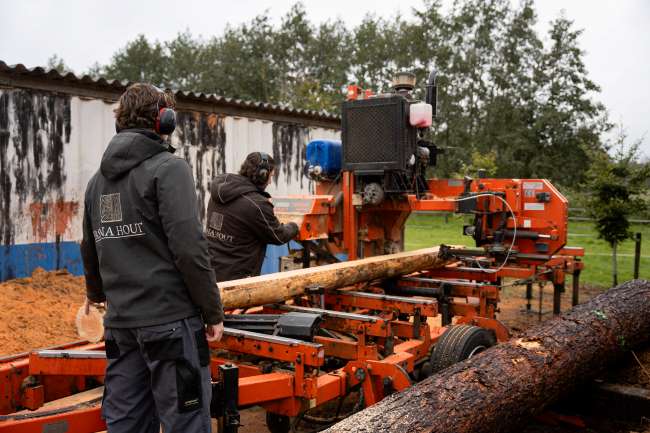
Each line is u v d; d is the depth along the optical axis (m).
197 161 9.05
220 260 4.80
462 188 6.14
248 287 4.08
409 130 5.56
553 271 6.96
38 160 7.27
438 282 5.60
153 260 2.38
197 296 2.38
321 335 4.37
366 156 5.64
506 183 5.98
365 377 3.66
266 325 3.72
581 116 35.97
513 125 36.06
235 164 9.67
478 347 4.45
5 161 6.96
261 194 4.86
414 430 2.88
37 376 3.09
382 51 41.97
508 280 11.20
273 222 4.86
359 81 43.75
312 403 3.25
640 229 19.45
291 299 4.86
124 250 2.41
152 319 2.34
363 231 5.96
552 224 5.83
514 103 36.38
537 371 3.72
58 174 7.48
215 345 3.54
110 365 2.51
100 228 2.47
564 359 3.95
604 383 4.52
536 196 5.89
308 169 6.15
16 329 5.73
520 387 3.55
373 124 5.59
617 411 4.38
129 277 2.38
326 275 4.76
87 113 7.78
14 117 7.01
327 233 5.84
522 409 3.59
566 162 35.22
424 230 20.33
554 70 37.09
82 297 7.00
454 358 4.25
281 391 3.18
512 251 5.85
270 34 45.62
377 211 6.10
